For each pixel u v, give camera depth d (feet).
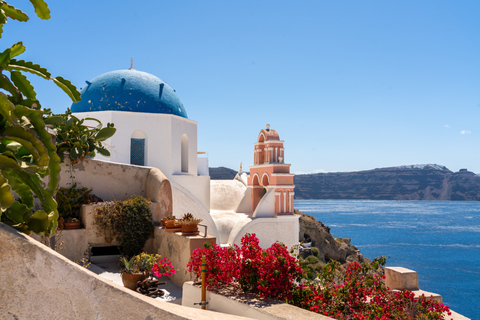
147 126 62.54
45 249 9.42
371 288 20.99
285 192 76.95
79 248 33.94
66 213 35.01
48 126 32.89
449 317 20.63
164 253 33.50
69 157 36.24
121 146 60.54
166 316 10.22
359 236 543.39
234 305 18.22
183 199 59.11
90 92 65.41
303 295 19.94
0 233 9.03
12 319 9.03
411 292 20.62
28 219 12.23
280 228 75.00
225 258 20.53
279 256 19.53
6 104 10.74
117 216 34.68
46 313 9.27
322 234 172.86
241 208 85.25
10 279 9.07
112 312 9.81
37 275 9.25
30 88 14.61
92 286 9.70
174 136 64.69
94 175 37.68
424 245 456.86
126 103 63.77
